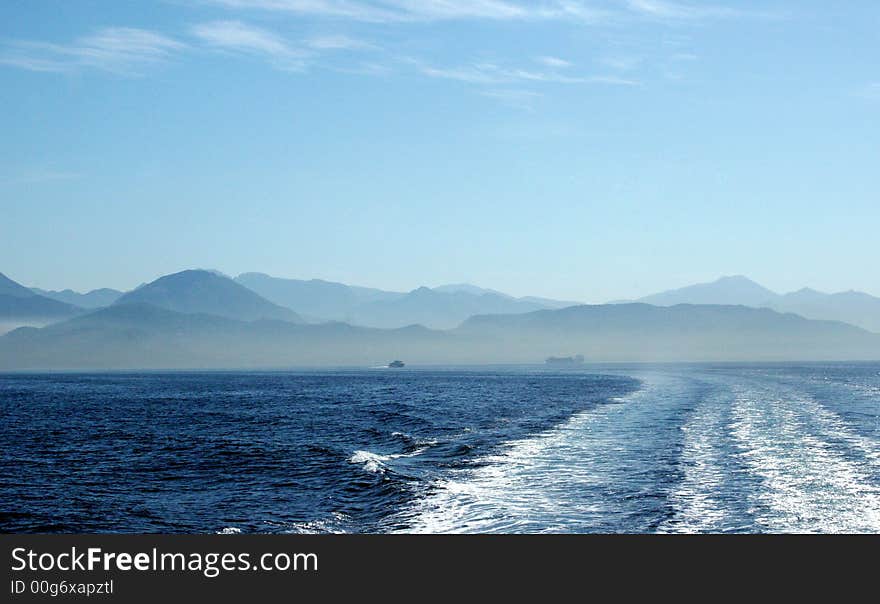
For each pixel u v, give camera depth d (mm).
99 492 41688
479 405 107438
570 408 96000
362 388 181125
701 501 34469
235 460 52594
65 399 146875
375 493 38906
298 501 37875
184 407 116125
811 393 114312
